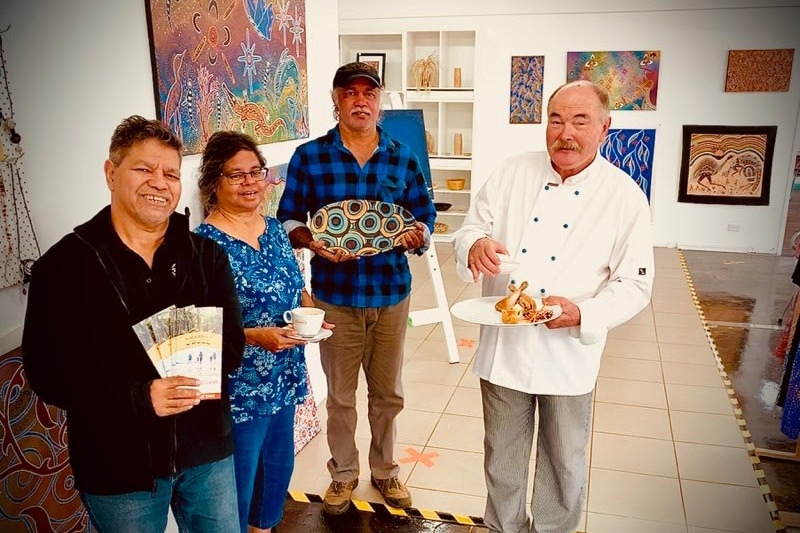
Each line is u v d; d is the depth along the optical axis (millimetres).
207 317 1465
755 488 2811
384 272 2422
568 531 2201
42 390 1362
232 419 1886
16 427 1666
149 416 1400
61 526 1822
